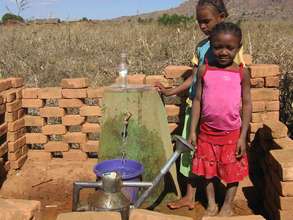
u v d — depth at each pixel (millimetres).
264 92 4473
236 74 3686
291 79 6055
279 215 3576
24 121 5203
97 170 3770
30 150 5285
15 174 4996
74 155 5160
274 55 7758
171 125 4855
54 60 11266
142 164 3963
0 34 14539
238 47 3660
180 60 8570
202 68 3758
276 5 45156
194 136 3861
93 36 14242
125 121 4055
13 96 4957
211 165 3828
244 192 4270
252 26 12781
